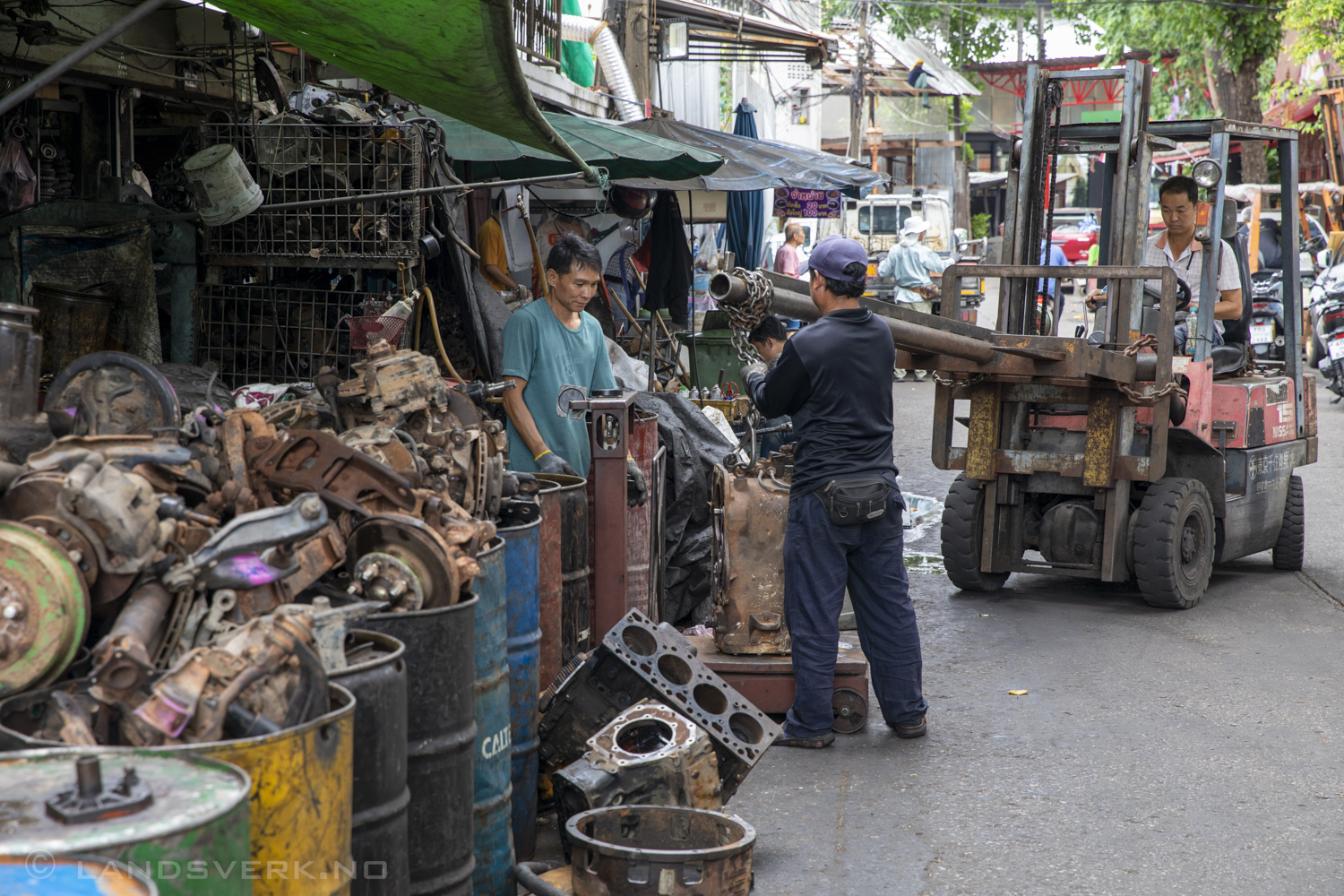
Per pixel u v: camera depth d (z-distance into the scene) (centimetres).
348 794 205
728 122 2031
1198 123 746
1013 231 736
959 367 640
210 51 720
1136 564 678
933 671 565
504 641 300
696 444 603
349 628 241
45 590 193
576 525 418
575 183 844
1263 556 860
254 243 541
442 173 582
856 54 2927
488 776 295
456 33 317
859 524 446
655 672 368
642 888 290
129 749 169
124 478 213
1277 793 413
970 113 4575
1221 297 765
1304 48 2616
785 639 485
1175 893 338
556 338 493
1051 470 681
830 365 439
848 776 430
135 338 505
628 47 1306
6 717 193
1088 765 440
